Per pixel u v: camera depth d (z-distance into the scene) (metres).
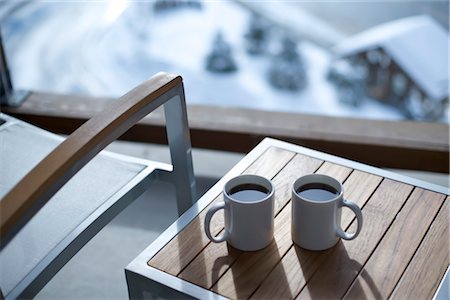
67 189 1.21
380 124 1.88
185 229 1.03
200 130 1.88
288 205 1.08
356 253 0.97
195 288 0.91
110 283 1.48
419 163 1.80
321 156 1.22
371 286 0.91
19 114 1.98
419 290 0.90
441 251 0.97
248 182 0.98
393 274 0.93
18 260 1.04
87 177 1.25
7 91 2.02
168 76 1.13
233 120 1.91
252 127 1.87
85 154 0.95
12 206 0.83
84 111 1.98
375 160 1.82
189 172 1.24
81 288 1.47
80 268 1.53
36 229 1.11
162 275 0.94
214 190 1.13
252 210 0.93
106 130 0.99
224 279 0.93
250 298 0.89
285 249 0.98
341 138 1.82
